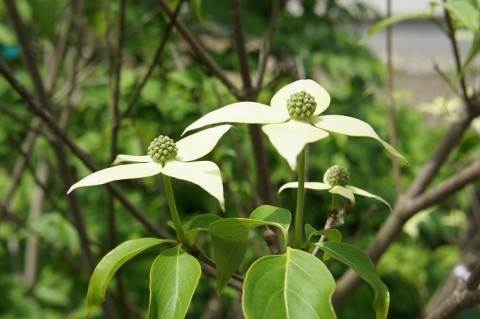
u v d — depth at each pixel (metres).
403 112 5.45
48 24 2.30
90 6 3.62
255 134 2.23
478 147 4.51
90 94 4.43
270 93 3.58
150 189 4.52
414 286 5.18
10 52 3.61
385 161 5.01
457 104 4.54
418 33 9.10
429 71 8.23
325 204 4.67
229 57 4.77
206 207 4.45
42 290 4.14
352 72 5.18
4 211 3.02
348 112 4.80
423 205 2.44
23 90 2.03
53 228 3.72
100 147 4.26
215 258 1.26
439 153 2.53
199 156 1.24
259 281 1.10
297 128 1.11
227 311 4.50
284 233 1.22
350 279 2.48
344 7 5.86
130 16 4.09
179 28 2.18
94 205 4.52
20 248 4.84
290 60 5.02
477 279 1.58
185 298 1.16
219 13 4.72
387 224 2.52
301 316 1.07
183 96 3.59
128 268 4.54
